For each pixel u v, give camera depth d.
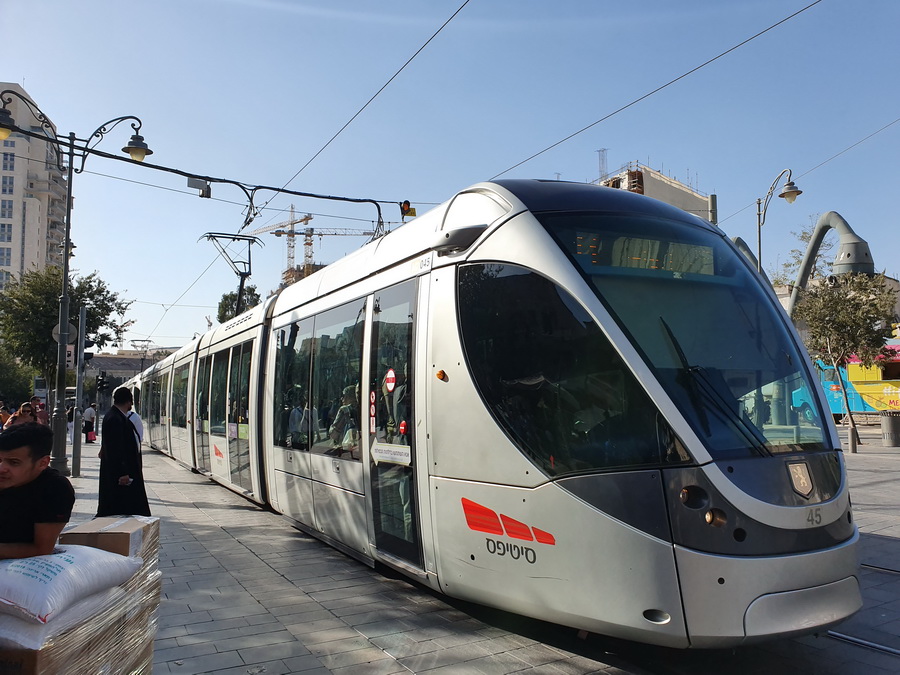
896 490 11.60
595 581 4.18
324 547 8.25
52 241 117.81
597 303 4.52
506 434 4.70
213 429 13.14
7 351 29.50
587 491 4.24
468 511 4.95
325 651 4.79
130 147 13.20
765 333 4.95
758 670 4.52
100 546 3.29
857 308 19.58
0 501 3.14
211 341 14.19
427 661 4.60
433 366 5.35
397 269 6.20
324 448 7.43
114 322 29.42
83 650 2.74
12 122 11.67
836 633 5.14
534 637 5.05
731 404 4.37
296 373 8.57
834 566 4.16
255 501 10.34
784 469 4.21
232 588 6.43
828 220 25.69
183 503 11.84
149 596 3.57
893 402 28.09
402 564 5.77
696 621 3.91
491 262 5.09
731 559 3.92
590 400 4.39
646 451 4.14
